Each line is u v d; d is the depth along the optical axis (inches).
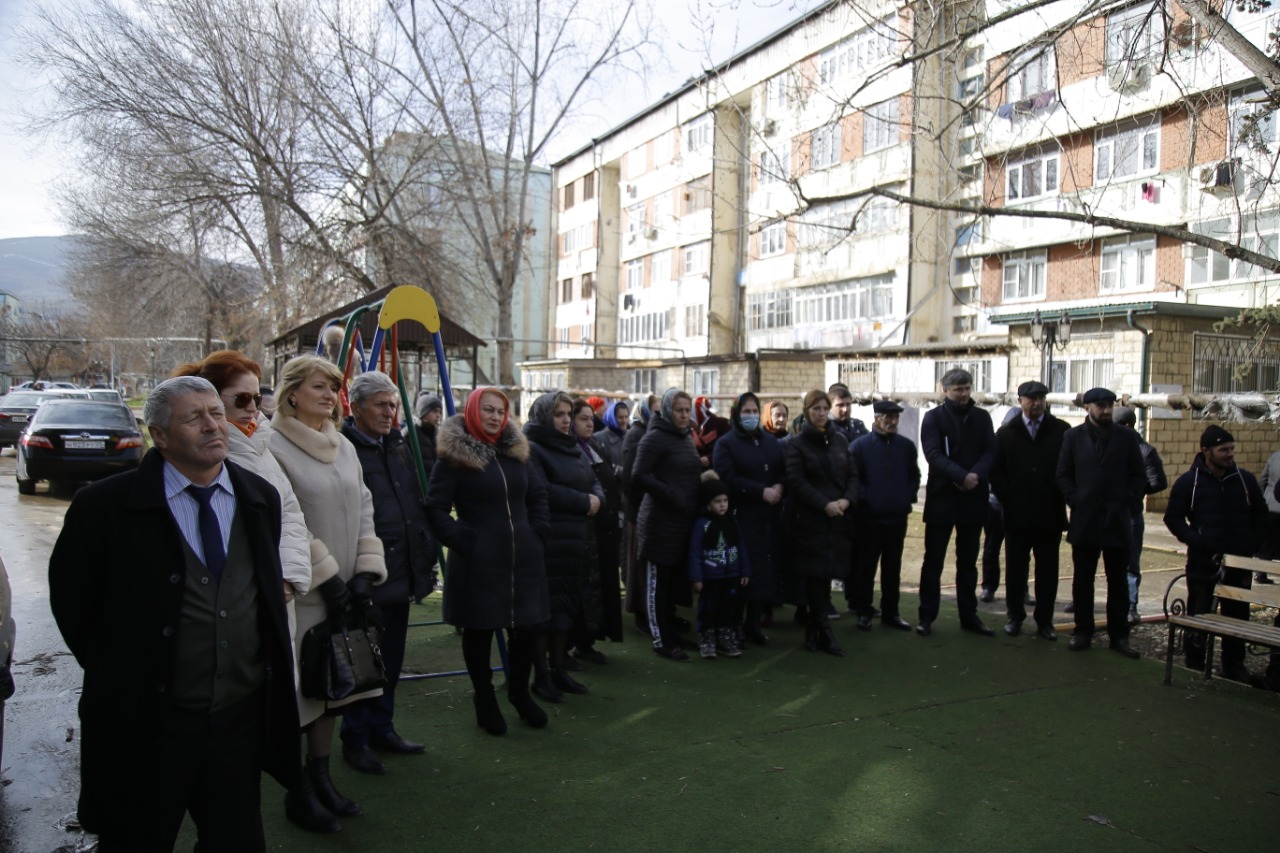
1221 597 231.9
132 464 544.4
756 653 257.8
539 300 1985.7
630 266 1605.6
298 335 532.1
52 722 191.0
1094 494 254.8
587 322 1731.1
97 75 764.6
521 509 188.1
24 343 2613.2
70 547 101.0
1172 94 580.7
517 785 163.2
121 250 978.7
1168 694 222.2
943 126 338.6
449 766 171.5
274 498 113.0
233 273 994.1
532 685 214.1
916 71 313.3
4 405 811.4
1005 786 166.9
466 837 143.3
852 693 221.0
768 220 370.6
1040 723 201.0
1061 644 268.2
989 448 279.0
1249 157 318.0
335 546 146.7
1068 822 152.6
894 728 196.7
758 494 256.2
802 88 421.1
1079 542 256.5
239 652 105.7
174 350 1612.9
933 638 275.3
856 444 288.7
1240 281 729.0
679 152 1421.0
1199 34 295.6
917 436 654.5
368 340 465.7
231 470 110.1
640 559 253.1
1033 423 273.9
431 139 863.1
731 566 248.4
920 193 973.2
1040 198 891.4
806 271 1164.5
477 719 189.8
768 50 1048.8
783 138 1046.4
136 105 777.6
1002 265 957.2
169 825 101.3
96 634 102.3
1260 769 176.4
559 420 217.5
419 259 846.5
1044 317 631.2
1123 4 280.7
